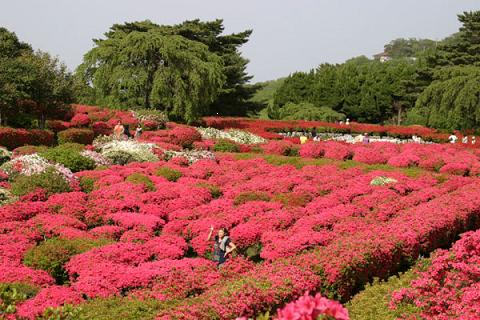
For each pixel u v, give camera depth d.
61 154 23.86
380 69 91.75
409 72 82.88
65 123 39.06
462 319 8.49
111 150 27.06
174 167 24.97
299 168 28.52
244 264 11.84
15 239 13.80
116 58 47.44
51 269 12.23
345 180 23.61
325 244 14.03
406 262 13.64
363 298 10.95
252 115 77.44
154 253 13.72
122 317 8.69
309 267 11.05
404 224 14.92
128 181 21.05
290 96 88.06
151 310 9.09
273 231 15.46
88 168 24.05
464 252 10.86
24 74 33.47
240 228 15.23
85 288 10.70
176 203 18.38
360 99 84.44
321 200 19.19
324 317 4.96
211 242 14.63
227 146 34.34
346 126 57.81
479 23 66.06
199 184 21.59
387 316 9.71
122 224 15.98
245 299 9.10
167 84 46.75
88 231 15.89
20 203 16.83
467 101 48.06
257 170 25.52
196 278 11.09
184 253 14.68
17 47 50.84
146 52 46.88
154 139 32.81
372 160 31.64
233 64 69.88
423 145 38.25
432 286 10.05
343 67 94.56
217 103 70.62
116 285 11.15
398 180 23.48
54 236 14.62
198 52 49.66
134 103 51.59
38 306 9.38
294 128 55.97
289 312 4.98
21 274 11.39
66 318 7.16
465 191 20.23
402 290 10.23
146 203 18.38
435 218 15.46
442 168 28.78
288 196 19.62
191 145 34.00
